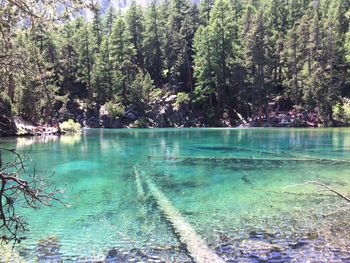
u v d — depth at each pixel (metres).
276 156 19.58
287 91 54.38
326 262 6.16
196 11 68.75
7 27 5.00
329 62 53.12
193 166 16.62
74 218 8.79
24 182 4.29
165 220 8.60
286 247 6.82
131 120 55.94
